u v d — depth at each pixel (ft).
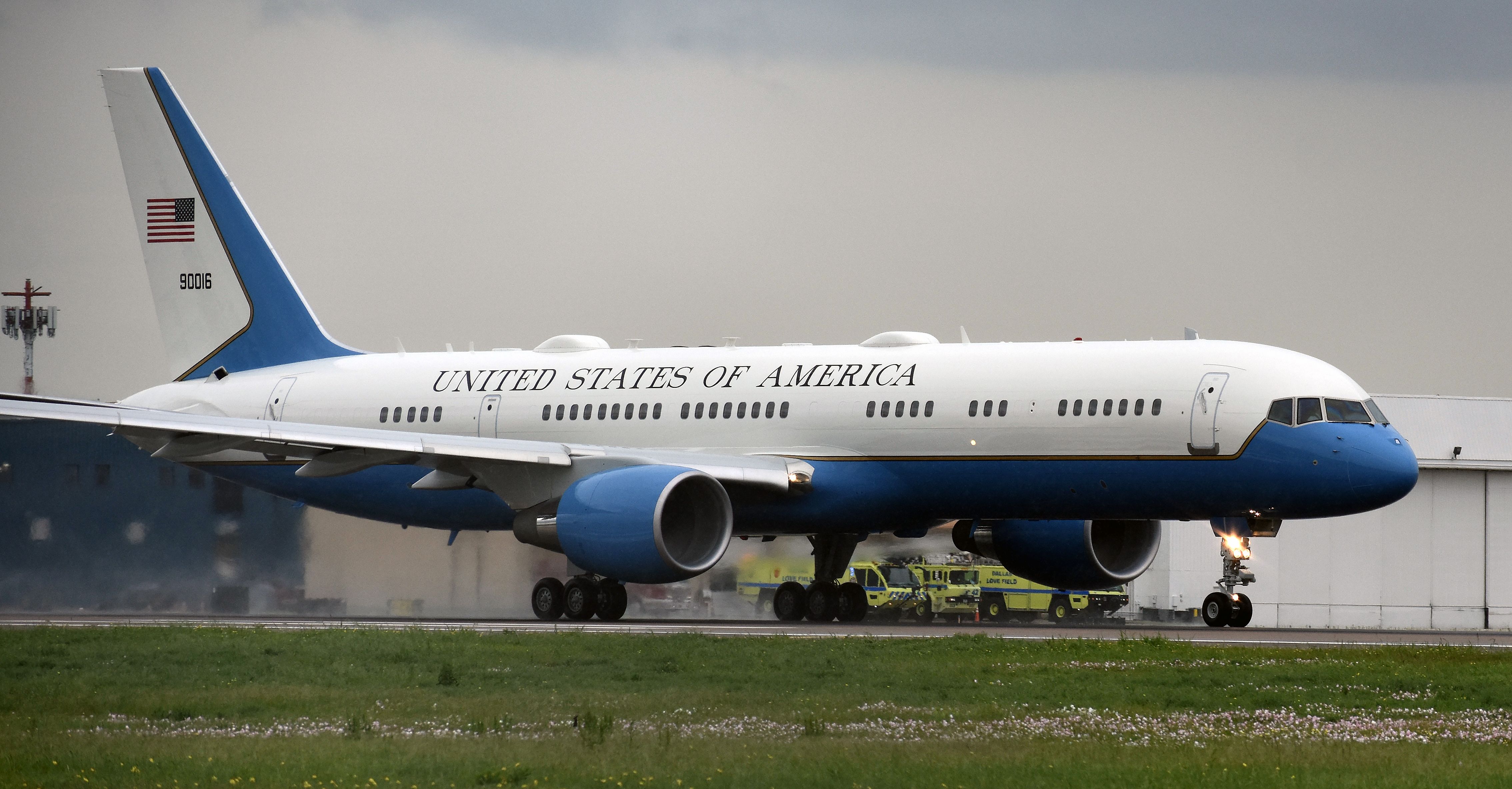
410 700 239.71
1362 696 252.83
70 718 223.51
